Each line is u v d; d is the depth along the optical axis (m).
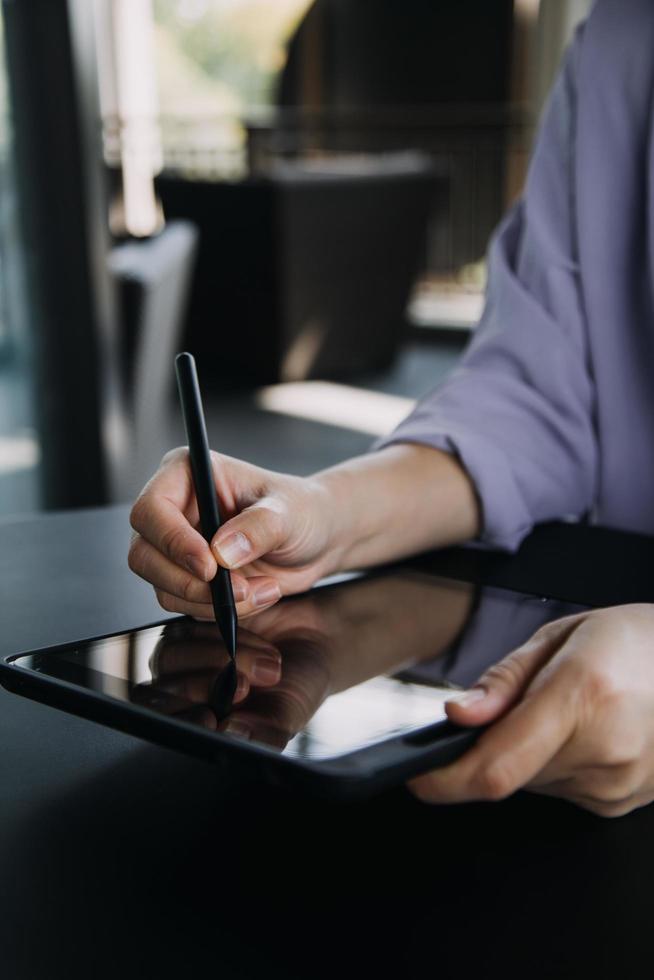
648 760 0.44
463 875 0.41
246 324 5.34
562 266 0.89
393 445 0.80
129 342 2.96
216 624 0.58
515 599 0.64
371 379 5.52
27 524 0.90
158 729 0.42
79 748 0.52
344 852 0.43
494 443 0.82
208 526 0.59
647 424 0.89
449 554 0.78
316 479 0.71
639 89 0.87
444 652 0.54
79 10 2.66
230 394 5.13
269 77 8.76
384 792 0.48
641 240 0.88
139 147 7.49
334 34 8.31
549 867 0.42
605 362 0.88
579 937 0.38
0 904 0.39
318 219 5.17
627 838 0.44
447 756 0.41
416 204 5.60
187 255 3.88
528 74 7.40
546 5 6.55
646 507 0.90
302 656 0.53
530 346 0.88
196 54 8.91
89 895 0.40
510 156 7.19
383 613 0.61
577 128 0.90
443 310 7.05
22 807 0.46
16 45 2.65
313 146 8.19
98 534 0.87
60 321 2.76
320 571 0.67
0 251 2.69
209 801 0.47
